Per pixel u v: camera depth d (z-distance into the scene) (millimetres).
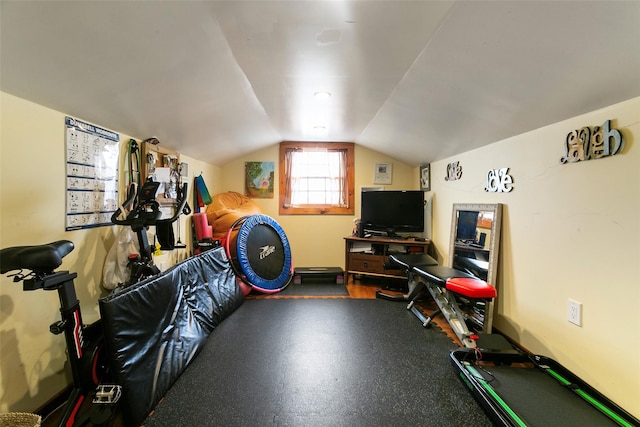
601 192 1427
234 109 2314
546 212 1777
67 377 1507
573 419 1279
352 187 4023
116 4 981
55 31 1014
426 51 1466
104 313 1281
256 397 1479
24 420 979
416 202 3492
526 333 1951
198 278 2297
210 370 1711
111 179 1844
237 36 1371
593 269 1473
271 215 4020
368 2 1128
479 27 1173
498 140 2229
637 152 1262
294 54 1549
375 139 3486
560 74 1283
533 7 989
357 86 1984
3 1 856
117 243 1832
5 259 996
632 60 1070
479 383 1500
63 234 1485
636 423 1230
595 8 921
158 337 1578
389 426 1298
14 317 1251
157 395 1421
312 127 3195
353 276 3818
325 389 1547
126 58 1279
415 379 1643
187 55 1417
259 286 3105
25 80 1181
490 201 2350
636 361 1278
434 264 2658
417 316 2537
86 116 1593
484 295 1905
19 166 1263
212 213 3287
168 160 2561
